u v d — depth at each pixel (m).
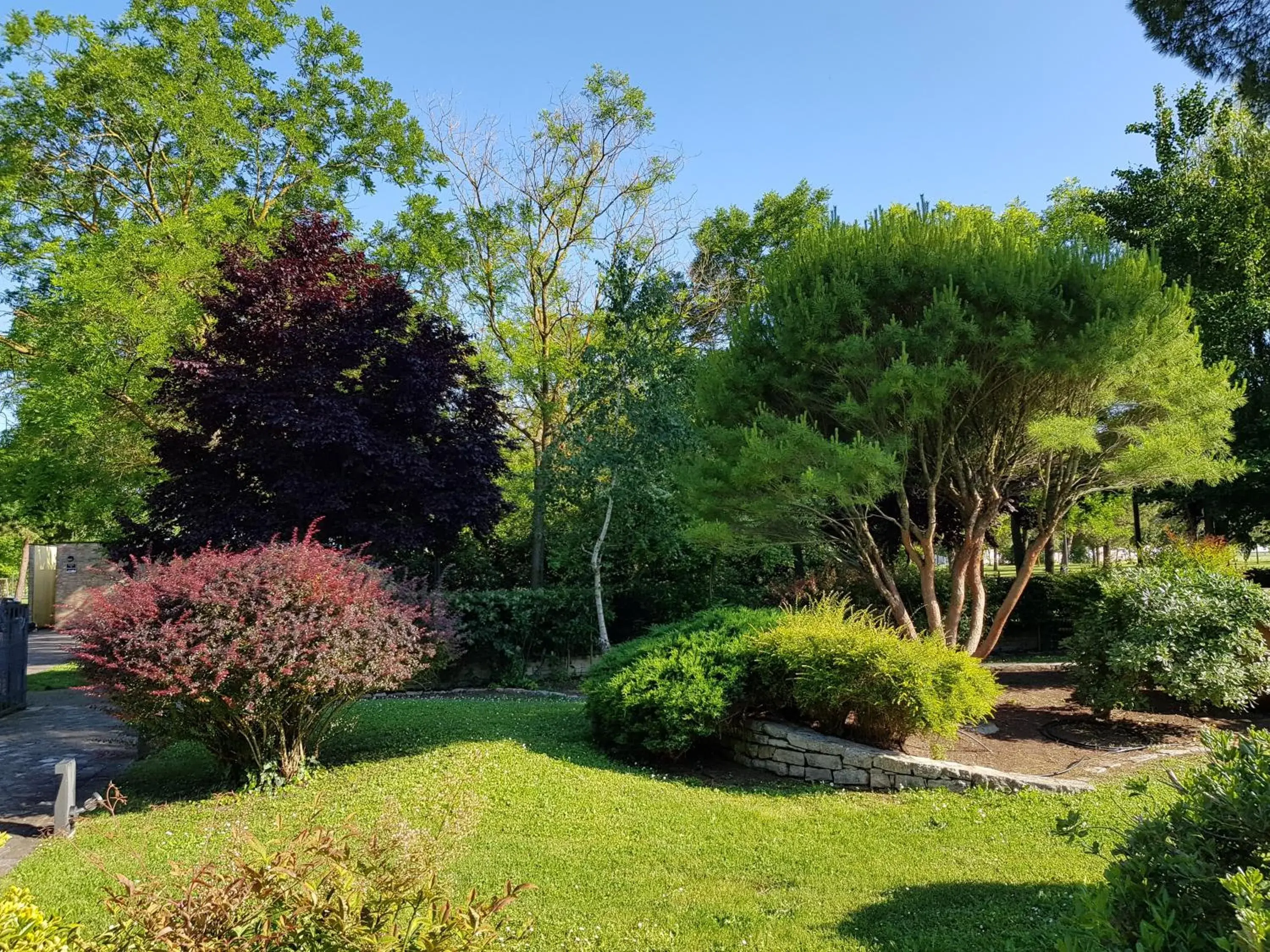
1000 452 9.48
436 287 17.66
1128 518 26.53
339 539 10.92
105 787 6.83
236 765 6.70
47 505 16.44
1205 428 8.61
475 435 12.30
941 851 4.94
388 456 10.53
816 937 3.72
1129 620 9.02
